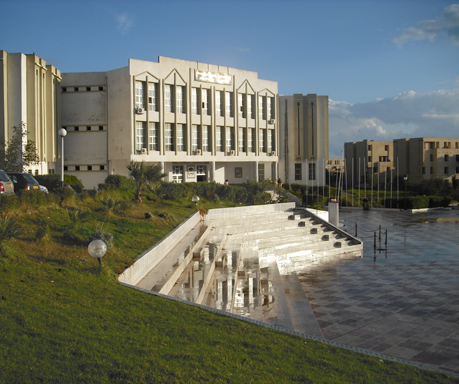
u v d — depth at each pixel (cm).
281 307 1207
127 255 1214
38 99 3431
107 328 684
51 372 523
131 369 556
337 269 1966
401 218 3975
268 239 2361
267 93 4825
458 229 3266
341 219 3878
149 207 2291
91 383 511
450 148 7506
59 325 662
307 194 4722
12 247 1030
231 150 4472
